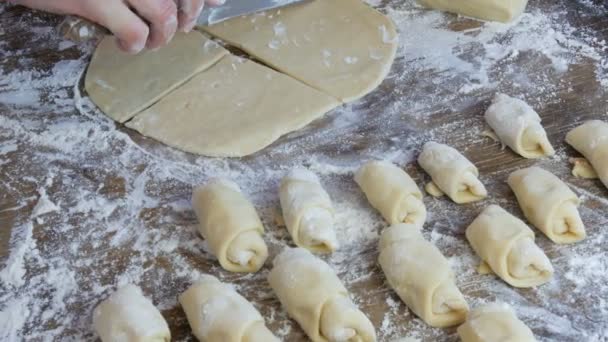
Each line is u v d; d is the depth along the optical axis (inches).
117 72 54.9
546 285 47.7
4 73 55.7
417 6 58.0
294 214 48.4
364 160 51.9
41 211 50.4
